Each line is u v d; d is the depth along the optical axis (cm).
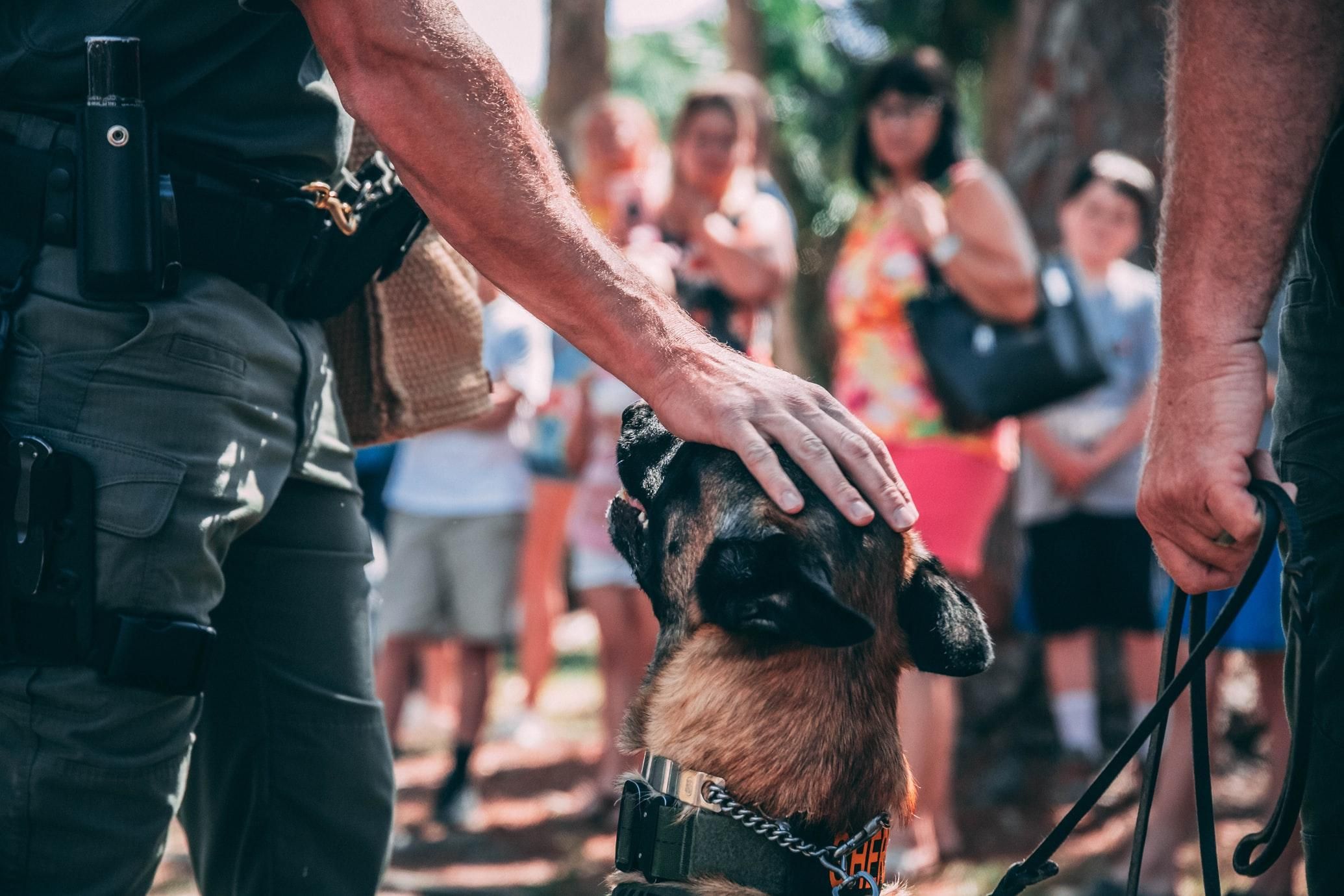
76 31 192
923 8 1114
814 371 1224
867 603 204
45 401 188
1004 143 679
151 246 188
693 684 209
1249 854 199
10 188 191
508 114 187
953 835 472
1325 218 197
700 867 202
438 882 458
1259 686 437
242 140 202
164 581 192
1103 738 588
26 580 184
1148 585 497
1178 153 201
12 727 187
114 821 192
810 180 1306
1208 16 195
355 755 236
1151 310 507
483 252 190
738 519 199
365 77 184
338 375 254
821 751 203
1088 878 448
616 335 191
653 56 1823
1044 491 507
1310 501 204
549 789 586
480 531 552
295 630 230
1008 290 442
